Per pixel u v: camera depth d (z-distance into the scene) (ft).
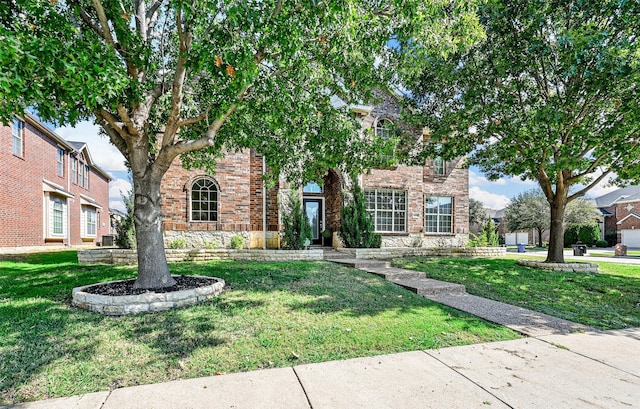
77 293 18.44
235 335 15.03
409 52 20.72
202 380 11.46
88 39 14.94
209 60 15.98
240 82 16.43
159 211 21.61
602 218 124.57
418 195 53.21
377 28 19.60
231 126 25.32
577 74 27.58
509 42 30.68
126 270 27.84
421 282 26.53
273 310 18.26
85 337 14.39
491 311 20.11
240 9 14.60
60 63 12.98
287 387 10.97
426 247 48.91
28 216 54.54
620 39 26.58
